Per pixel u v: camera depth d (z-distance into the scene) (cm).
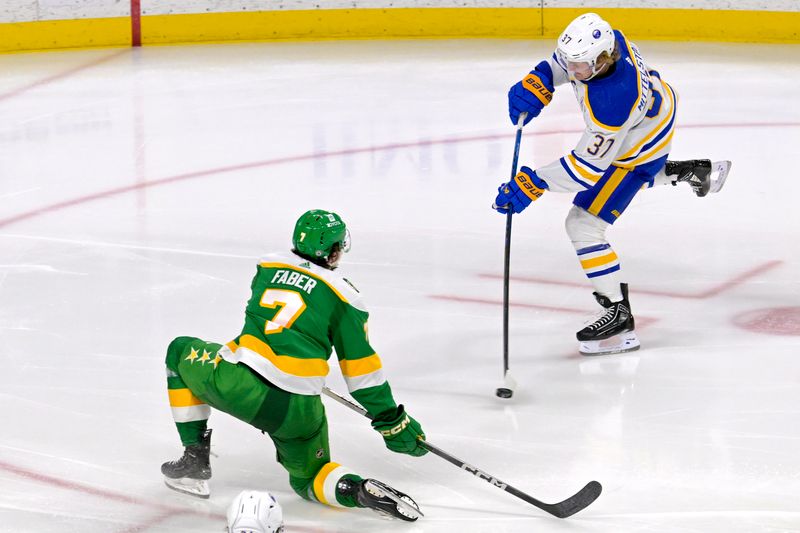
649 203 2091
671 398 1290
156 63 3372
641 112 1301
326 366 998
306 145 2489
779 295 1616
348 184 2203
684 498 1066
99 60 3416
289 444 1002
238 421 1234
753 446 1168
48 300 1584
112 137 2556
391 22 3738
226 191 2156
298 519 1027
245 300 1590
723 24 3641
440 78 3158
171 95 2972
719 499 1062
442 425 1226
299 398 977
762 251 1814
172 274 1698
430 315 1546
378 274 1706
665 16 3650
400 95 2958
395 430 1010
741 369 1366
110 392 1294
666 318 1537
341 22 3738
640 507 1049
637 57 1306
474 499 1069
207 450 1045
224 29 3697
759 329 1489
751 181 2212
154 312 1541
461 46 3616
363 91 3006
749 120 2672
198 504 1058
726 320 1524
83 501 1059
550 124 2659
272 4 3703
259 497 804
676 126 2622
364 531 1006
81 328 1481
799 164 2325
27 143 2506
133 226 1942
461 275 1706
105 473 1113
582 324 1520
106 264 1741
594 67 1241
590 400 1288
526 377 1354
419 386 1327
